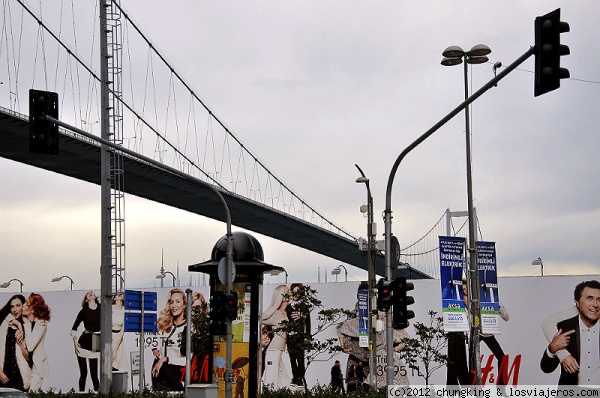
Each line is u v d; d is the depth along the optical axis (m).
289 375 52.41
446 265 33.16
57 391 58.12
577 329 50.50
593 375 50.12
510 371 50.88
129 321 33.56
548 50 16.95
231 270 29.59
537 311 51.09
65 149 70.31
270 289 53.44
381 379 51.09
